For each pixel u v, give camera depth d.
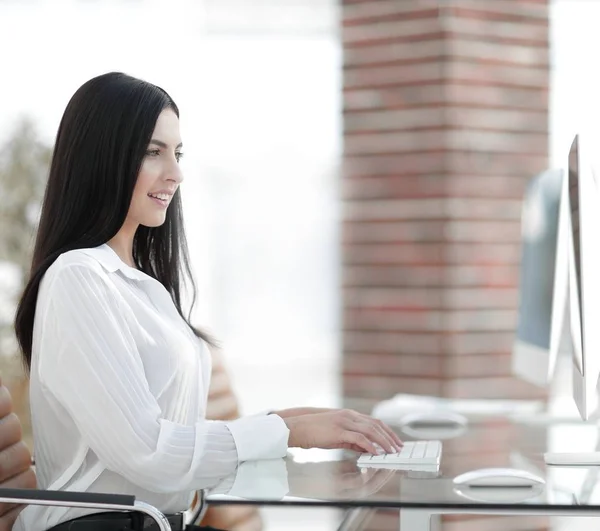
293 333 9.15
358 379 6.01
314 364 9.16
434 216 5.78
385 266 5.93
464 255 5.76
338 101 6.05
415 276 5.84
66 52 8.20
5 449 2.66
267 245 8.94
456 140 5.71
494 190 5.82
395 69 5.86
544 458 2.63
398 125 5.86
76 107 2.57
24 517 2.48
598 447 2.85
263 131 8.59
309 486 2.21
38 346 2.46
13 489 2.18
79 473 2.47
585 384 2.49
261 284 8.98
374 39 5.91
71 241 2.56
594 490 2.18
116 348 2.36
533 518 4.52
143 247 2.87
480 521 4.55
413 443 2.81
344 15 6.00
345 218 6.05
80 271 2.40
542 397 5.84
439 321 5.77
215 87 8.43
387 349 5.92
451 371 5.75
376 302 5.96
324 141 8.63
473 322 5.79
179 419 2.58
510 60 5.84
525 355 3.71
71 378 2.33
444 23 5.68
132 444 2.32
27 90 8.13
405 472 2.40
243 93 8.48
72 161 2.56
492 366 5.81
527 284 3.73
